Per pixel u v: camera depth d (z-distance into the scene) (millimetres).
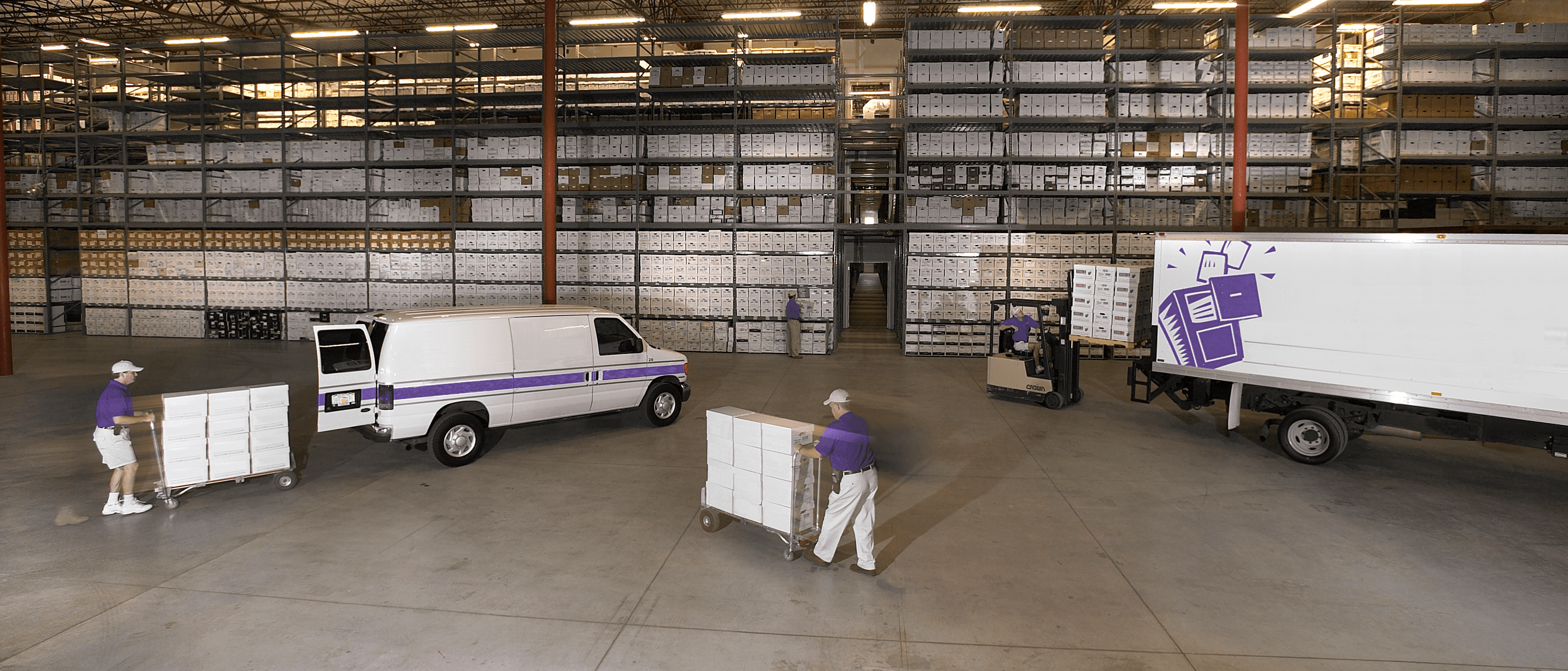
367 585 5648
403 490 8078
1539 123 17703
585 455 9562
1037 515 7375
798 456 6094
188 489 7582
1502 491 8273
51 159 24109
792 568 6039
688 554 6316
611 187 19781
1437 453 9875
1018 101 18672
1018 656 4703
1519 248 7691
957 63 18312
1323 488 8312
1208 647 4828
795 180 19500
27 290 22766
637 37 19016
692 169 19672
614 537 6707
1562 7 19562
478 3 26297
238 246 21344
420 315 8938
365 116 20344
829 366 17422
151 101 21484
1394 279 8492
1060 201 18672
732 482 6598
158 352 18547
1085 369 17125
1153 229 18422
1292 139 18281
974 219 18797
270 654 4652
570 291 20156
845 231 22812
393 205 20938
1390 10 23812
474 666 4547
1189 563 6199
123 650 4676
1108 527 7047
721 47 26906
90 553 6207
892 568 6039
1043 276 18703
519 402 9547
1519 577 5965
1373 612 5352
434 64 20250
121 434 7004
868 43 27266
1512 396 7758
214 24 26078
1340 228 17891
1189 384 10688
